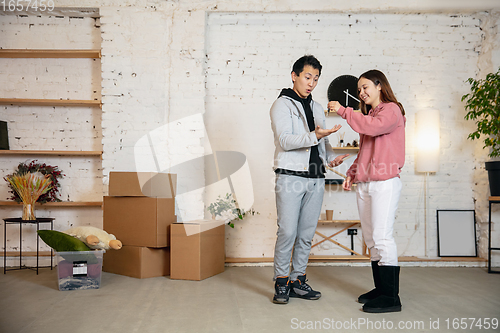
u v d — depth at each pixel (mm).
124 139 3607
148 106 3627
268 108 3887
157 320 2027
